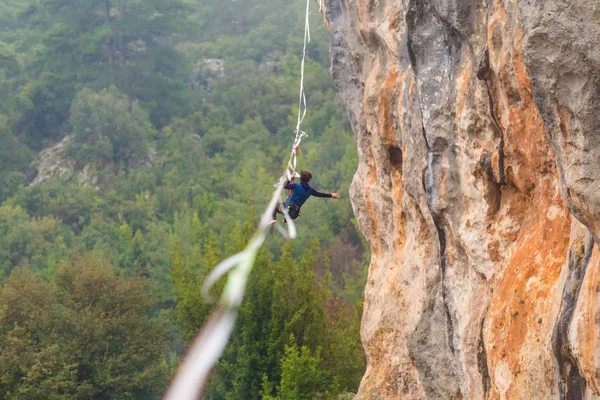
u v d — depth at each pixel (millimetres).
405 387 17875
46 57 101812
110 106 92688
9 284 40875
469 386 12898
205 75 116688
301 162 86625
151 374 38344
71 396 35781
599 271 8648
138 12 103750
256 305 34281
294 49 122938
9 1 137750
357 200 20594
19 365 35594
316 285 35281
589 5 8289
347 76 20094
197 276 36438
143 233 78438
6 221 73750
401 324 17875
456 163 13445
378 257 20297
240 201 81375
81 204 82688
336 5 20141
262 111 107312
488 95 12023
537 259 11242
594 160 8391
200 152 94562
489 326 11859
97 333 37750
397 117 16750
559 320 9477
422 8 13523
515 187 12273
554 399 9828
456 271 13789
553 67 8586
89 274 40344
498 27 11164
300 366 28469
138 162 92312
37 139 99250
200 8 139125
